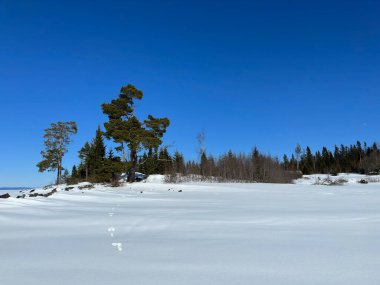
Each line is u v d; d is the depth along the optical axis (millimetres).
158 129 44219
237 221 12867
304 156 110250
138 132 42719
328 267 6332
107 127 42062
